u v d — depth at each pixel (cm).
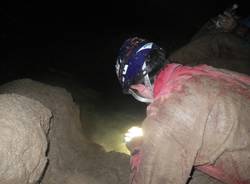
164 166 163
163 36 1335
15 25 1058
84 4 1410
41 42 984
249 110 171
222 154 175
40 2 1290
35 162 201
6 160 180
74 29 1182
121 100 661
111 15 1405
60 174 266
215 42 471
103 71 848
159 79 183
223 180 189
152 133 164
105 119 543
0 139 180
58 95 315
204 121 165
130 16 1445
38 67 801
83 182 266
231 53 465
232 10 501
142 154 168
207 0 1677
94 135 457
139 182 169
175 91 170
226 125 167
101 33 1207
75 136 317
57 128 292
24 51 883
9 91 296
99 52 1006
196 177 263
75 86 713
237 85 178
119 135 475
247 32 493
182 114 164
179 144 163
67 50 968
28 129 197
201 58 470
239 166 175
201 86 172
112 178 280
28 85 305
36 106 225
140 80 187
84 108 578
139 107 636
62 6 1334
